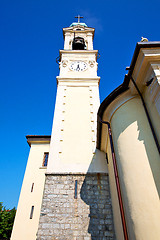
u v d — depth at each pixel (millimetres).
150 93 5703
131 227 4949
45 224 7418
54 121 11172
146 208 4742
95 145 10180
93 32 19922
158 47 5680
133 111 6598
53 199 8078
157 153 5297
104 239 7152
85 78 13820
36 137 15070
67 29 19797
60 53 16500
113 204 7738
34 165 13617
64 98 12492
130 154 5875
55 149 9883
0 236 23109
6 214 25203
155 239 4273
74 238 7125
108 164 9078
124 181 5750
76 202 8031
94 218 7652
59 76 13961
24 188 12523
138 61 5895
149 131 5828
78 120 11273
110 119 7824
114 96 7320
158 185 4871
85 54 16297
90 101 12320
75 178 8797
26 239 10570
